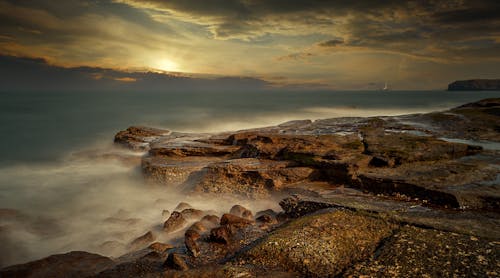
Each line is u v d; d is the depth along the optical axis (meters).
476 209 10.63
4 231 12.58
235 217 10.92
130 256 9.39
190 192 16.31
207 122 52.19
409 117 30.12
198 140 23.58
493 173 13.50
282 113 64.06
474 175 13.30
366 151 17.17
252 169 16.17
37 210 15.77
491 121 25.77
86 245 11.77
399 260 7.04
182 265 7.75
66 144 34.50
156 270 7.86
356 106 78.88
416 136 20.50
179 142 23.22
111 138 38.00
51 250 11.46
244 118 56.47
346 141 19.28
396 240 7.93
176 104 88.12
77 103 91.06
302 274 6.86
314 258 7.30
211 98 126.81
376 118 30.11
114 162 22.58
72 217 14.69
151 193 17.89
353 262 7.15
